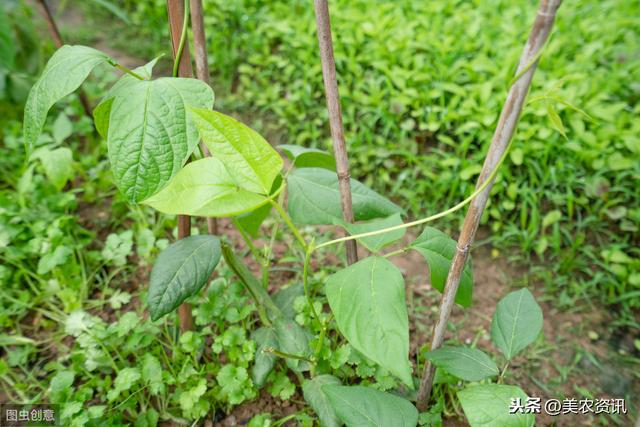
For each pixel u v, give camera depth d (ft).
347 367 1.87
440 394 1.86
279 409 1.87
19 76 2.96
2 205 2.40
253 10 4.09
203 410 1.77
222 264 2.31
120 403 1.76
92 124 3.04
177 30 1.45
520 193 2.64
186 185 1.20
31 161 2.74
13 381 1.96
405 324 1.16
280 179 1.63
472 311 2.33
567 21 3.72
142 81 1.23
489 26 3.66
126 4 4.60
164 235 2.57
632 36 3.49
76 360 1.90
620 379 2.07
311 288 2.22
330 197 1.62
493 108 2.90
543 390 2.02
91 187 2.75
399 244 2.68
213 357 1.99
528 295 1.57
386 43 3.43
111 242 2.33
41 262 2.12
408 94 3.08
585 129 2.88
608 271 2.45
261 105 3.47
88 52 1.25
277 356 1.76
